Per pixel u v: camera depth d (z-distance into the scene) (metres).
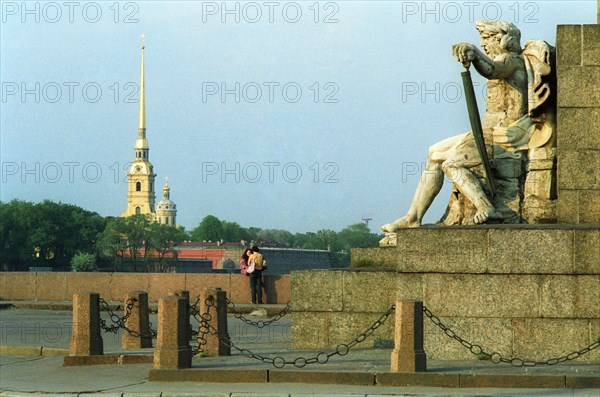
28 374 29.41
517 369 26.88
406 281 29.67
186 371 27.06
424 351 26.97
